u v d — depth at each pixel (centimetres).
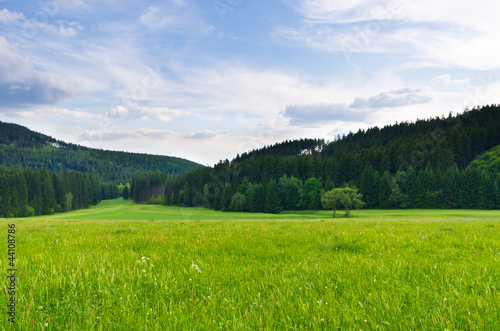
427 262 596
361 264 588
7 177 13425
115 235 1180
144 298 422
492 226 1460
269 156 16288
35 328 328
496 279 475
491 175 12138
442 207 11631
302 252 766
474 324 319
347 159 15775
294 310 378
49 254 714
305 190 13575
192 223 2064
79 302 403
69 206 15950
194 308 387
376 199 12781
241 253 772
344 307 376
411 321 335
